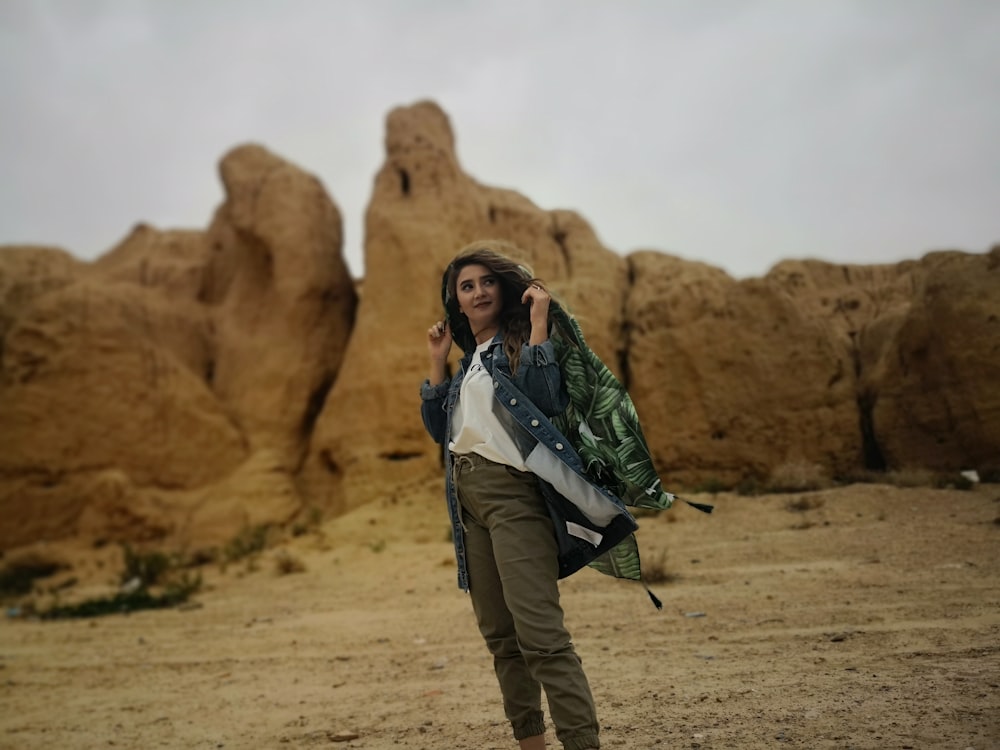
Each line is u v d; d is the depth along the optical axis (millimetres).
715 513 12352
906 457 14773
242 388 22750
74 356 21578
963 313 13852
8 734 5668
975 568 7324
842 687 4207
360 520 16531
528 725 3154
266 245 23531
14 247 28391
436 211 20609
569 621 7543
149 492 20625
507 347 3131
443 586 10672
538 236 20969
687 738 3645
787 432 16719
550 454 2934
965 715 3439
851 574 7836
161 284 26484
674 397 18125
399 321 19766
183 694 6504
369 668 6742
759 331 17562
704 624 6715
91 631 10602
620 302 20828
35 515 20375
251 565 14312
